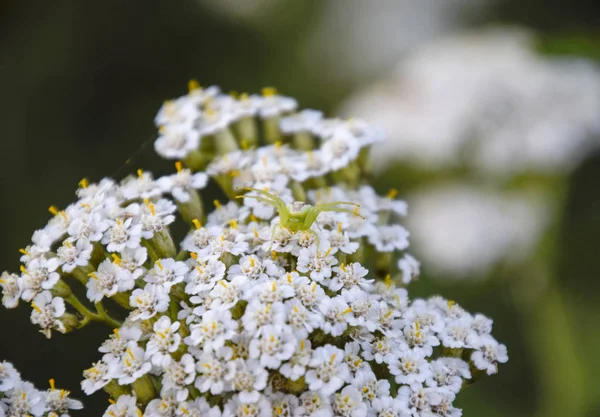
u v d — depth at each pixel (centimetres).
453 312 25
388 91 36
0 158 36
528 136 32
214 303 24
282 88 45
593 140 33
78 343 27
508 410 32
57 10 41
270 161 27
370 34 47
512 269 32
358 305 24
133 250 25
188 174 26
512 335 33
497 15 46
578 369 31
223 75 43
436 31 47
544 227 32
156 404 24
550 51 34
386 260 26
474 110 33
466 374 25
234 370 23
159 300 24
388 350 24
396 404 24
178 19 43
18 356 28
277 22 47
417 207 33
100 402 26
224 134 28
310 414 23
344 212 26
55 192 36
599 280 34
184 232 28
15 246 34
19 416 24
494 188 33
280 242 25
